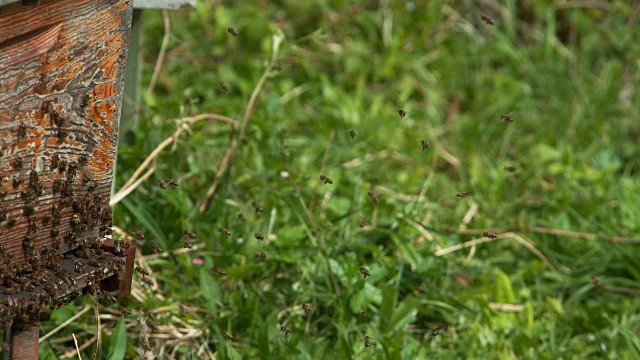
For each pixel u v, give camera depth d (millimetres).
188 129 4719
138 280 4203
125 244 3236
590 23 7969
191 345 4055
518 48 7871
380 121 6410
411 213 4715
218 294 4145
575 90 7215
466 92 7383
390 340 4047
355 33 7617
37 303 2828
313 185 5336
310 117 6504
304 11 7586
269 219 4660
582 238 5531
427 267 4605
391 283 4477
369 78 7273
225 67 6852
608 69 7410
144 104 5059
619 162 6539
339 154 5953
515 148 6770
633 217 5773
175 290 4344
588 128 6926
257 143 5129
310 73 6941
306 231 4504
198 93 6598
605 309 4969
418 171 5965
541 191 6137
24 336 3047
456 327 4539
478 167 6141
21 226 2898
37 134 2861
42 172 2918
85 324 3969
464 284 4996
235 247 4523
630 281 5172
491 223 5531
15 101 2746
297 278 4461
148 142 4719
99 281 3098
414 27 7664
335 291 4336
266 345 3863
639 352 4359
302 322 4270
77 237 3115
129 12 3051
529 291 4898
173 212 4551
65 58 2873
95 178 3135
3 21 2627
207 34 7262
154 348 3996
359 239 4777
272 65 4949
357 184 5062
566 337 4629
